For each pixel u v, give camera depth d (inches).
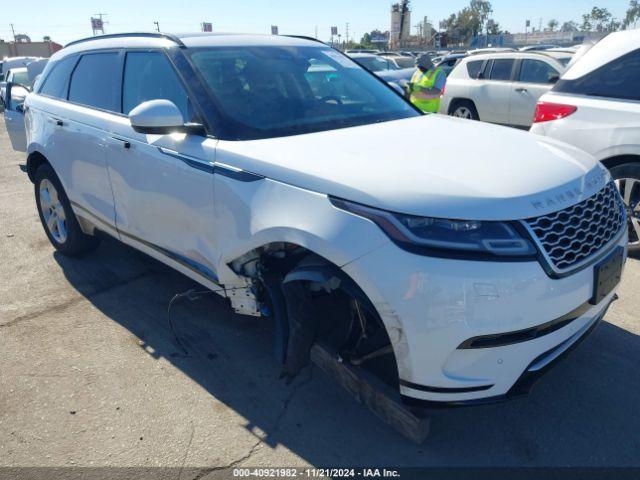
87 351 133.0
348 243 86.7
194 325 143.9
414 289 81.5
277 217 97.1
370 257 84.7
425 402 87.8
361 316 97.2
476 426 104.2
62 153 163.6
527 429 103.0
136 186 133.3
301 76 137.8
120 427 106.6
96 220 158.4
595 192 97.3
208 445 101.4
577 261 89.3
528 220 84.0
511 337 83.6
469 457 96.8
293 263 110.3
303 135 114.4
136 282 170.4
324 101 132.9
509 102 386.3
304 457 98.0
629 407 107.7
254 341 135.6
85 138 150.8
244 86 126.8
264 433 104.1
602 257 94.8
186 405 112.6
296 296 100.9
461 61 426.9
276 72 135.0
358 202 87.5
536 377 89.3
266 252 109.5
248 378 121.0
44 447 101.8
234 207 106.0
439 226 82.3
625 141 167.2
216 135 114.4
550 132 185.6
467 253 81.3
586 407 108.0
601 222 96.9
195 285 163.9
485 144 107.0
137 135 131.6
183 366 126.0
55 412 111.3
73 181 162.2
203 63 128.9
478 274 80.4
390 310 83.8
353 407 110.6
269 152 104.1
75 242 180.7
